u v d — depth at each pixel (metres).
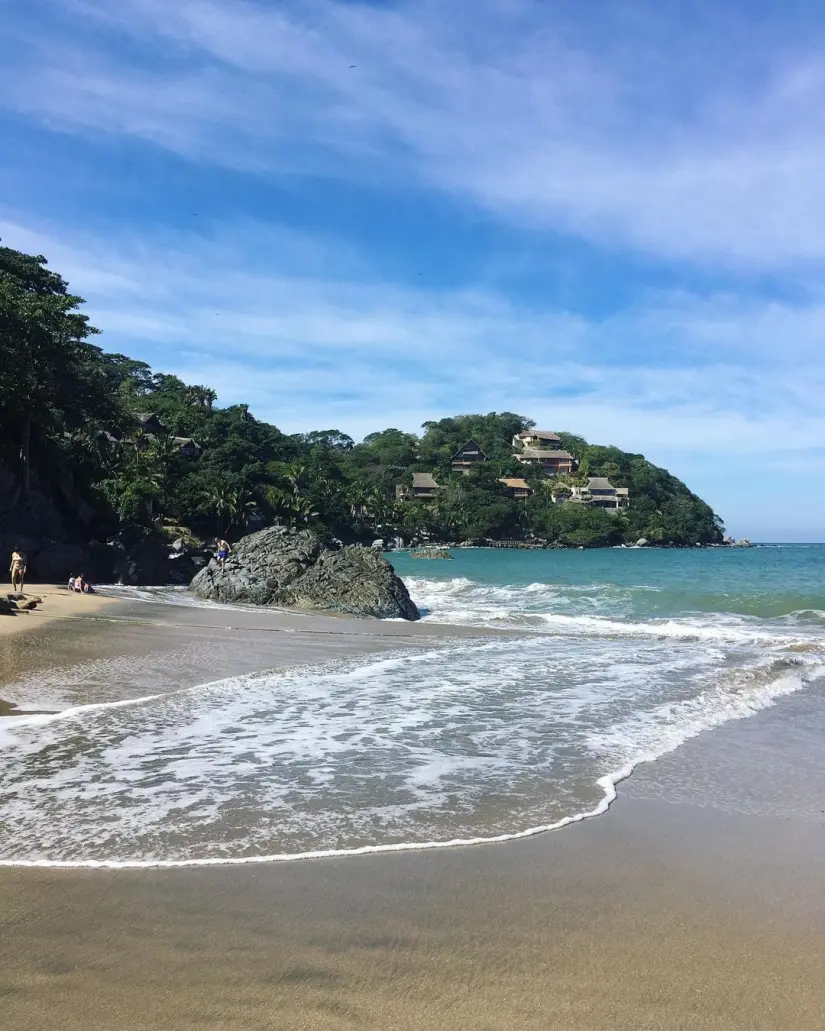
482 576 55.09
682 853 5.43
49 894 4.52
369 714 9.70
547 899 4.62
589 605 30.77
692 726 9.36
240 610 24.66
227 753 7.73
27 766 7.15
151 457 75.81
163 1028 3.22
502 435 186.38
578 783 7.02
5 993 3.46
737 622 24.36
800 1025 3.36
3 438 40.31
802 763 7.83
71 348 39.91
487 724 9.28
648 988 3.65
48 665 12.59
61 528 42.41
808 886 4.90
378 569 28.11
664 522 145.12
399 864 5.11
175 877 4.80
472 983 3.65
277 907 4.41
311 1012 3.37
